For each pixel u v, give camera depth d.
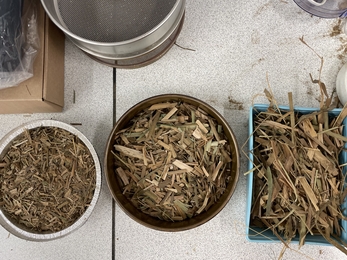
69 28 0.43
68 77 0.49
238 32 0.49
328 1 0.48
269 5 0.49
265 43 0.49
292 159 0.41
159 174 0.44
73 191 0.44
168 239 0.47
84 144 0.45
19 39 0.41
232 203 0.47
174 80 0.49
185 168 0.44
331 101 0.48
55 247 0.47
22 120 0.49
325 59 0.49
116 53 0.41
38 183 0.44
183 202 0.44
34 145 0.44
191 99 0.42
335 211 0.41
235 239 0.47
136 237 0.47
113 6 0.43
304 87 0.49
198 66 0.49
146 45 0.41
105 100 0.49
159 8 0.42
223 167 0.44
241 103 0.48
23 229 0.42
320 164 0.41
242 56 0.49
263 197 0.42
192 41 0.49
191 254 0.47
